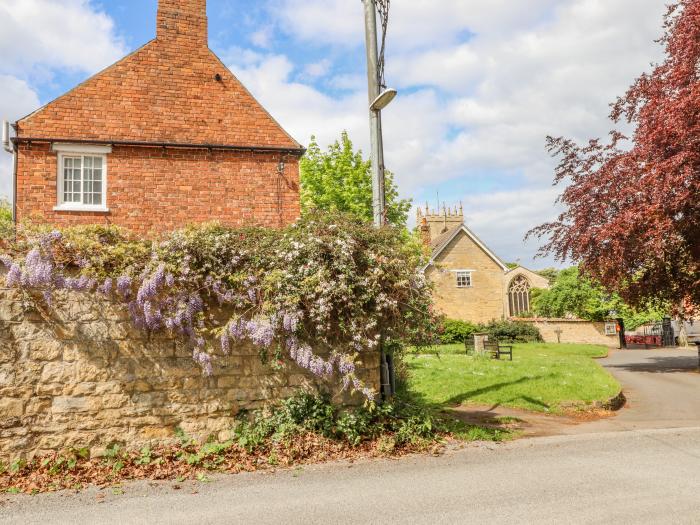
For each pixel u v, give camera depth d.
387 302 8.05
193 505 5.56
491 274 41.31
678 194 14.62
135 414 7.36
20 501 5.73
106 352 7.31
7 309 6.95
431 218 52.88
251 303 7.82
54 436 6.99
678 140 15.06
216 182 14.53
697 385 15.18
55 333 7.13
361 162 30.23
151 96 14.51
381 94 9.51
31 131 13.34
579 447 8.12
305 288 7.71
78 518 5.20
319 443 7.74
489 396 12.24
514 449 8.01
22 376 6.93
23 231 7.19
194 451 7.41
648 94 17.06
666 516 5.09
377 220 9.66
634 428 9.67
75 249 7.29
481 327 36.03
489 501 5.61
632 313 34.72
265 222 14.72
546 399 11.75
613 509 5.31
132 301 7.43
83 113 13.87
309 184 29.77
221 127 14.91
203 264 7.71
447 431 8.80
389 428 8.41
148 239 8.03
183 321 7.56
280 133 15.34
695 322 44.34
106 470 6.78
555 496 5.75
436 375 15.10
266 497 5.81
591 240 16.94
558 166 18.69
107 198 13.65
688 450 7.86
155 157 14.16
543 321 37.56
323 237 8.05
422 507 5.43
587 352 27.42
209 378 7.77
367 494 5.89
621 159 16.56
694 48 15.62
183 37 15.14
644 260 16.95
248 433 7.75
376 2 10.55
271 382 8.09
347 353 8.17
